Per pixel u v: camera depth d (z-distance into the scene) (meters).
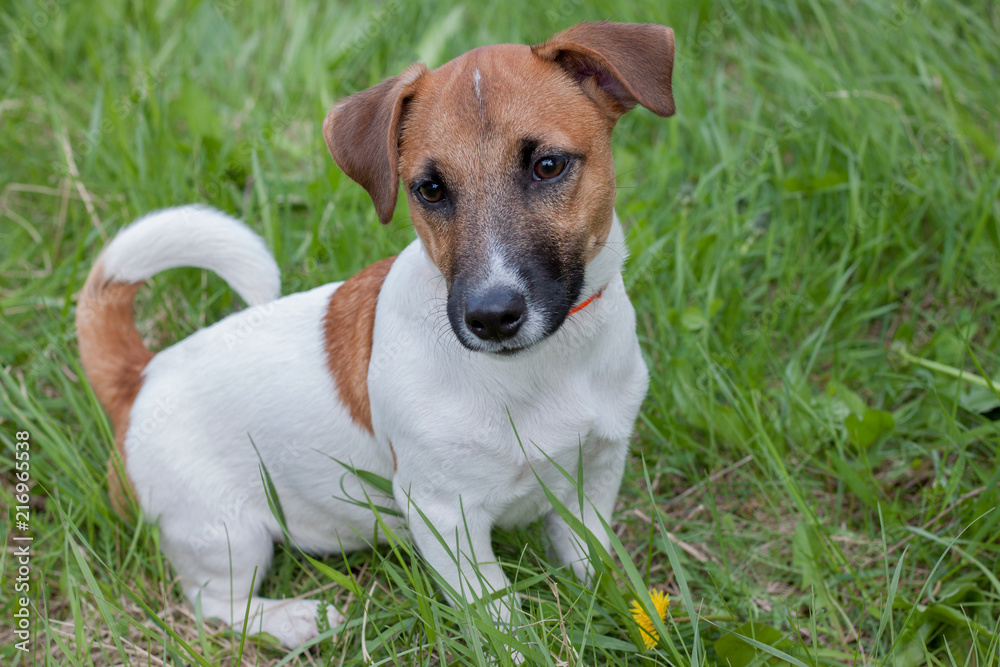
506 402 2.82
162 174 4.95
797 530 3.39
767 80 5.52
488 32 5.86
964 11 5.34
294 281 4.45
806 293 4.41
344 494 3.30
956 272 4.39
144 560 3.53
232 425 3.28
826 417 3.83
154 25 6.17
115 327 3.55
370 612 3.30
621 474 3.27
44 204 5.11
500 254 2.54
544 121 2.60
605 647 2.95
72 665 3.01
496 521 3.21
